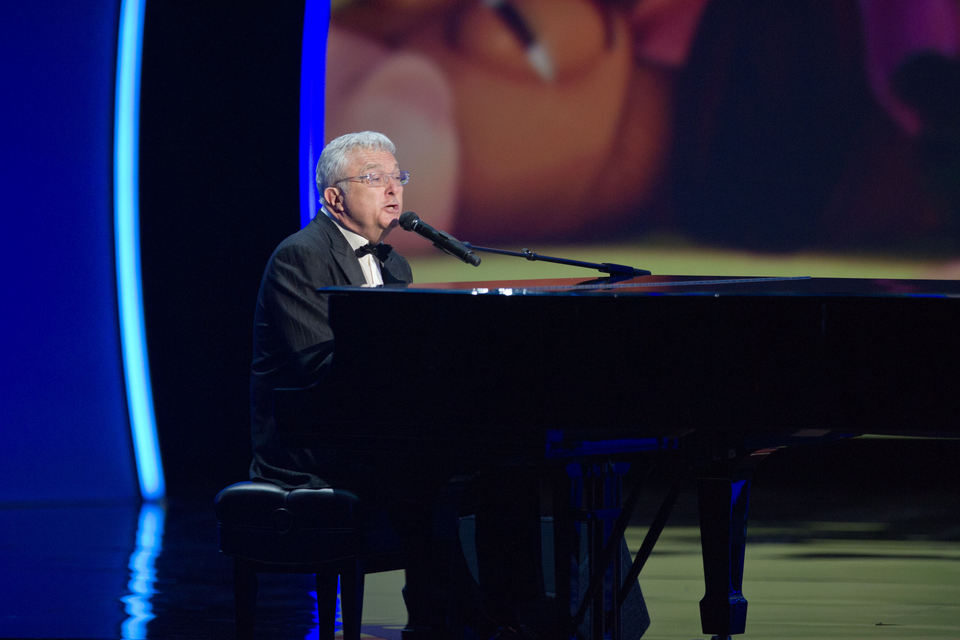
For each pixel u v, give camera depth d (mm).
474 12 30047
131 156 28609
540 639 12164
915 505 27156
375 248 12789
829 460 32156
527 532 12398
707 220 29484
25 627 15422
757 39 29141
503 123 30016
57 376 27953
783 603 17266
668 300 10164
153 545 21703
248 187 29922
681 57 29422
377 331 10742
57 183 27953
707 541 11367
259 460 12492
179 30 29328
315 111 29859
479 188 30141
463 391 10477
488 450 10602
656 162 29578
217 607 16641
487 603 12406
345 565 11883
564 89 29797
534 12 29828
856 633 15438
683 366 10148
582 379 10266
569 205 29875
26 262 27781
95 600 17047
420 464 11180
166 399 29953
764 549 21734
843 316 9938
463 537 12797
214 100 29672
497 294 10414
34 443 27734
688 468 11250
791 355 10000
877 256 28953
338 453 12133
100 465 28109
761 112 29188
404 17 30234
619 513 11383
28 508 26688
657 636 15172
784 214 29219
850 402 9914
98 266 28312
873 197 28906
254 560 12031
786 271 29250
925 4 28531
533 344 10336
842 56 28891
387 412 10680
